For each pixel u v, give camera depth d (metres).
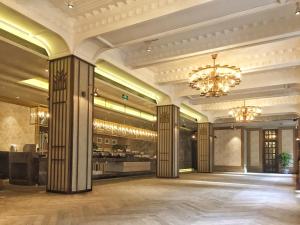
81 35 7.75
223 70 9.77
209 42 8.82
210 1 6.19
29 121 14.12
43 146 14.27
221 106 18.38
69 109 7.76
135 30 7.59
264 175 18.73
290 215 5.53
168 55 9.53
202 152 20.39
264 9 6.42
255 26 8.08
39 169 9.45
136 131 18.44
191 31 8.47
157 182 11.71
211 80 9.92
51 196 7.21
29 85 10.90
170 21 7.16
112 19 7.31
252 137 24.03
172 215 5.34
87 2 6.96
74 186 7.71
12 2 6.19
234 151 23.62
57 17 7.34
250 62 10.26
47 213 5.29
